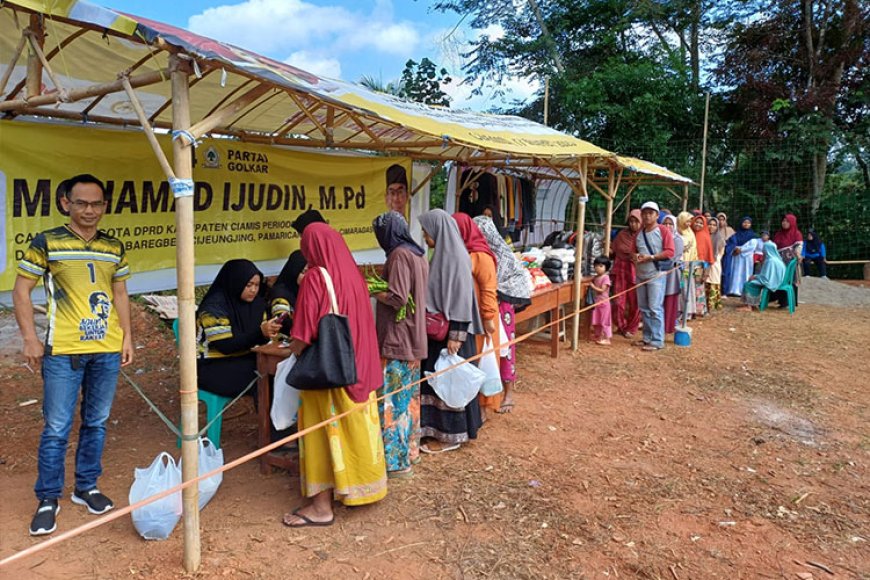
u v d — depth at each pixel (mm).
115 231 4758
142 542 3326
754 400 6078
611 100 17688
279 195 6004
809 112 16781
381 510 3756
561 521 3670
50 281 3305
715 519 3736
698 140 17859
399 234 4047
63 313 3324
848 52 16406
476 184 9125
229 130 5676
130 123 4895
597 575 3148
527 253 7848
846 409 5859
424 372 4609
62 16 2770
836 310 11547
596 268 8281
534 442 4898
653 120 17047
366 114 3490
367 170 6977
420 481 4164
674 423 5406
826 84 16656
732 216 17656
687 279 8586
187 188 2795
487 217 5531
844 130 17281
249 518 3625
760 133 17219
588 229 17422
